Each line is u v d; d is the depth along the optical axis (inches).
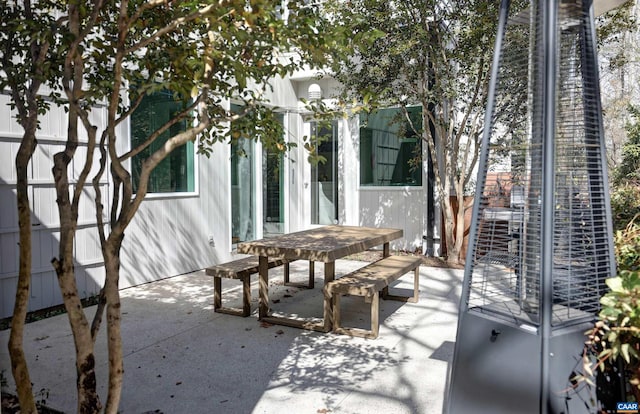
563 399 69.1
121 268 208.1
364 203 321.7
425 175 297.9
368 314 175.5
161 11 88.8
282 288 216.7
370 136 318.0
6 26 83.7
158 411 100.8
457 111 274.2
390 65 238.1
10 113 164.9
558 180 77.7
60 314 173.3
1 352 135.3
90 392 80.6
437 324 163.2
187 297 197.5
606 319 65.8
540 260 72.5
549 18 71.9
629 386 71.6
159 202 226.5
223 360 129.9
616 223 141.6
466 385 77.9
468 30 222.7
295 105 330.0
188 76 83.6
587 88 78.5
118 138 202.8
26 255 81.6
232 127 101.1
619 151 366.0
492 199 95.8
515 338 72.4
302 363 127.9
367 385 114.2
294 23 71.6
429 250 289.0
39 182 173.6
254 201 300.5
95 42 83.9
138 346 140.6
